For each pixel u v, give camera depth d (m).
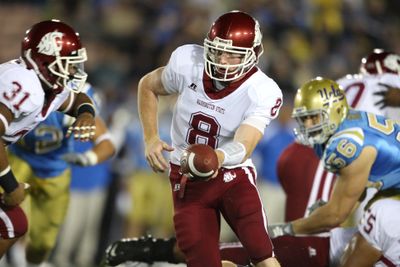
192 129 16.03
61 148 20.25
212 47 15.28
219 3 42.34
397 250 17.33
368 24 45.38
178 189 16.30
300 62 41.03
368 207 17.80
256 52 15.68
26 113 15.91
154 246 18.83
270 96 15.61
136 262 19.14
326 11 44.41
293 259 18.41
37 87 15.95
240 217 15.84
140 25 41.28
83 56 16.36
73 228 30.31
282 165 20.83
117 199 30.34
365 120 17.73
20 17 42.28
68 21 40.66
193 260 15.90
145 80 16.75
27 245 21.11
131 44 40.12
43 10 42.25
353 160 17.20
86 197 30.31
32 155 20.03
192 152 14.55
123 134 30.80
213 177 14.98
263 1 43.03
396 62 20.73
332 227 17.86
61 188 20.66
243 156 15.11
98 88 36.16
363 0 45.97
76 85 16.69
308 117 17.72
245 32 15.28
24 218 17.30
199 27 40.38
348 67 43.03
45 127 19.72
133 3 41.72
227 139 15.98
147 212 31.53
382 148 17.31
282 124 32.69
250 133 15.31
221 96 15.65
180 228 16.08
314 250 18.58
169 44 39.25
